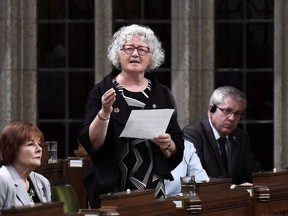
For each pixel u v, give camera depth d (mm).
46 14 21172
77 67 21172
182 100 20734
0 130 20922
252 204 12750
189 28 20641
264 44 21031
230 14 21062
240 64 21062
